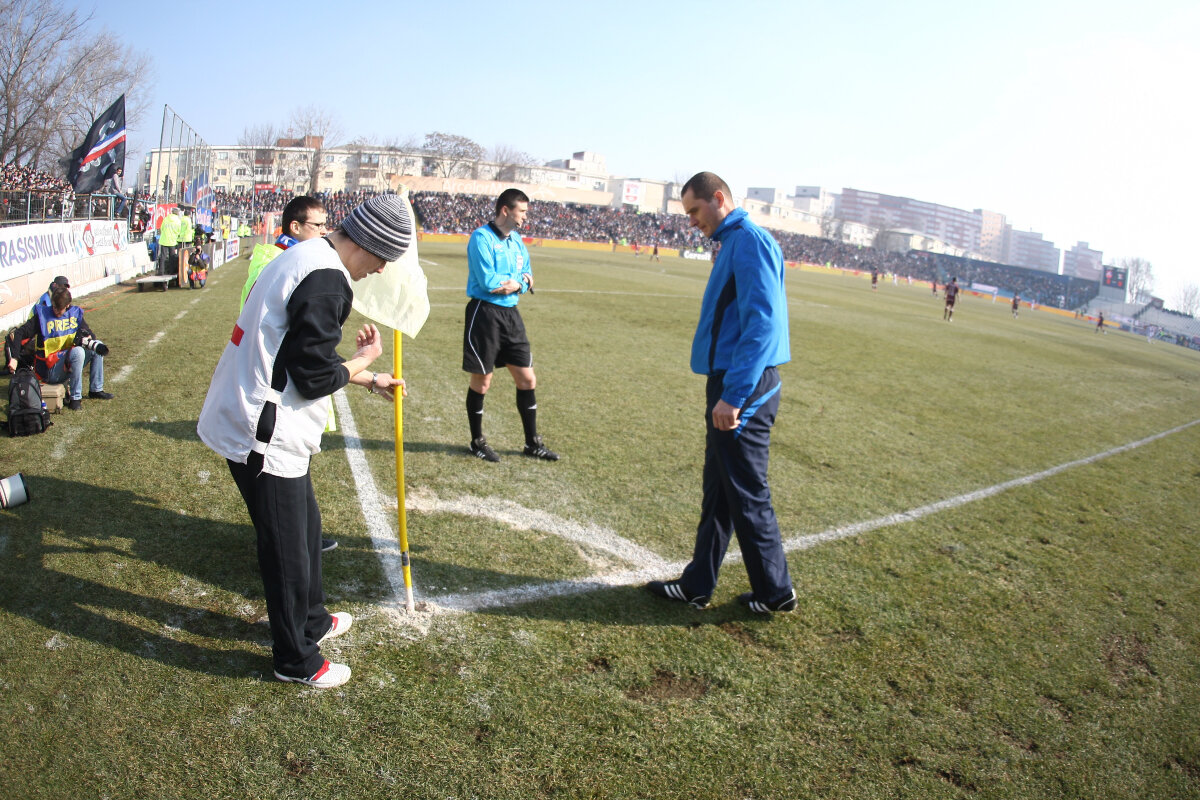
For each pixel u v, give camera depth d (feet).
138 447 14.80
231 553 10.73
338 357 7.30
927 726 8.42
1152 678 10.13
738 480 9.89
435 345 30.19
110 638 8.39
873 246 431.02
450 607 9.92
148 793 6.31
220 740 7.00
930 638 10.48
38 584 9.32
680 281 89.97
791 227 372.17
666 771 7.21
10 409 14.80
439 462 15.81
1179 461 24.99
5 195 34.32
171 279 41.68
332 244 7.47
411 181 202.18
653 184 380.99
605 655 9.13
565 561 11.72
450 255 96.48
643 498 14.97
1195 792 7.88
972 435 24.50
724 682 8.83
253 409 6.99
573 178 344.69
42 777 6.35
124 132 52.11
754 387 9.33
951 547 14.17
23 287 29.27
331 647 8.72
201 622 8.92
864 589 11.84
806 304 76.54
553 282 68.69
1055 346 68.23
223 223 73.20
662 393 25.38
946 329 67.92
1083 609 12.07
